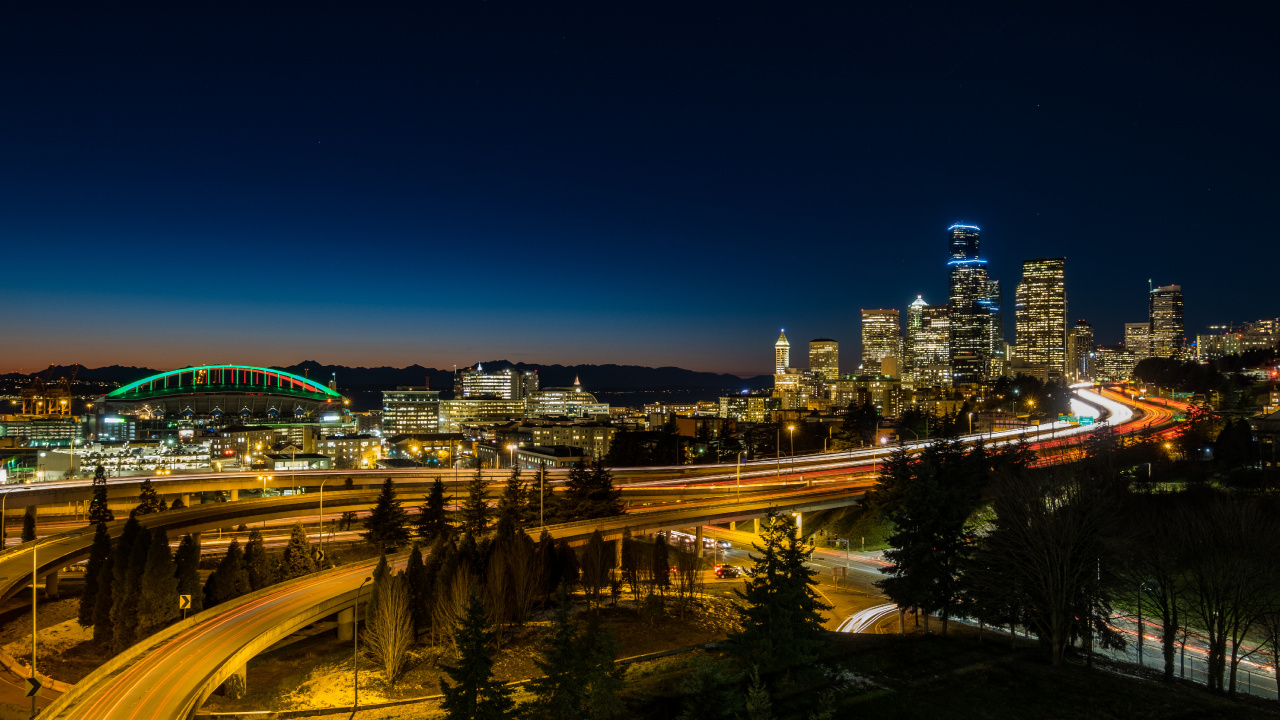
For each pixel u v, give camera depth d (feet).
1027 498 173.88
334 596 222.89
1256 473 351.25
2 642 225.76
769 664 147.43
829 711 129.80
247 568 252.21
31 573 235.81
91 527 313.32
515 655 209.87
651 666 173.58
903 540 187.62
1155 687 149.07
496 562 225.76
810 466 520.01
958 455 319.27
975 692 144.87
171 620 216.33
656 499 408.05
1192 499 300.81
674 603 264.93
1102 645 173.47
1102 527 167.43
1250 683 180.86
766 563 152.46
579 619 242.78
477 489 340.18
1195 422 499.51
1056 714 134.82
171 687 155.84
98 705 147.13
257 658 220.23
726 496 405.18
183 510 353.72
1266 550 158.92
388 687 190.49
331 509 392.47
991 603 172.96
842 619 251.80
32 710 156.15
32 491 364.17
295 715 169.48
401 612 199.82
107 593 222.89
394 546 320.70
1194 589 165.68
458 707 125.90
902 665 159.94
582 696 135.95
